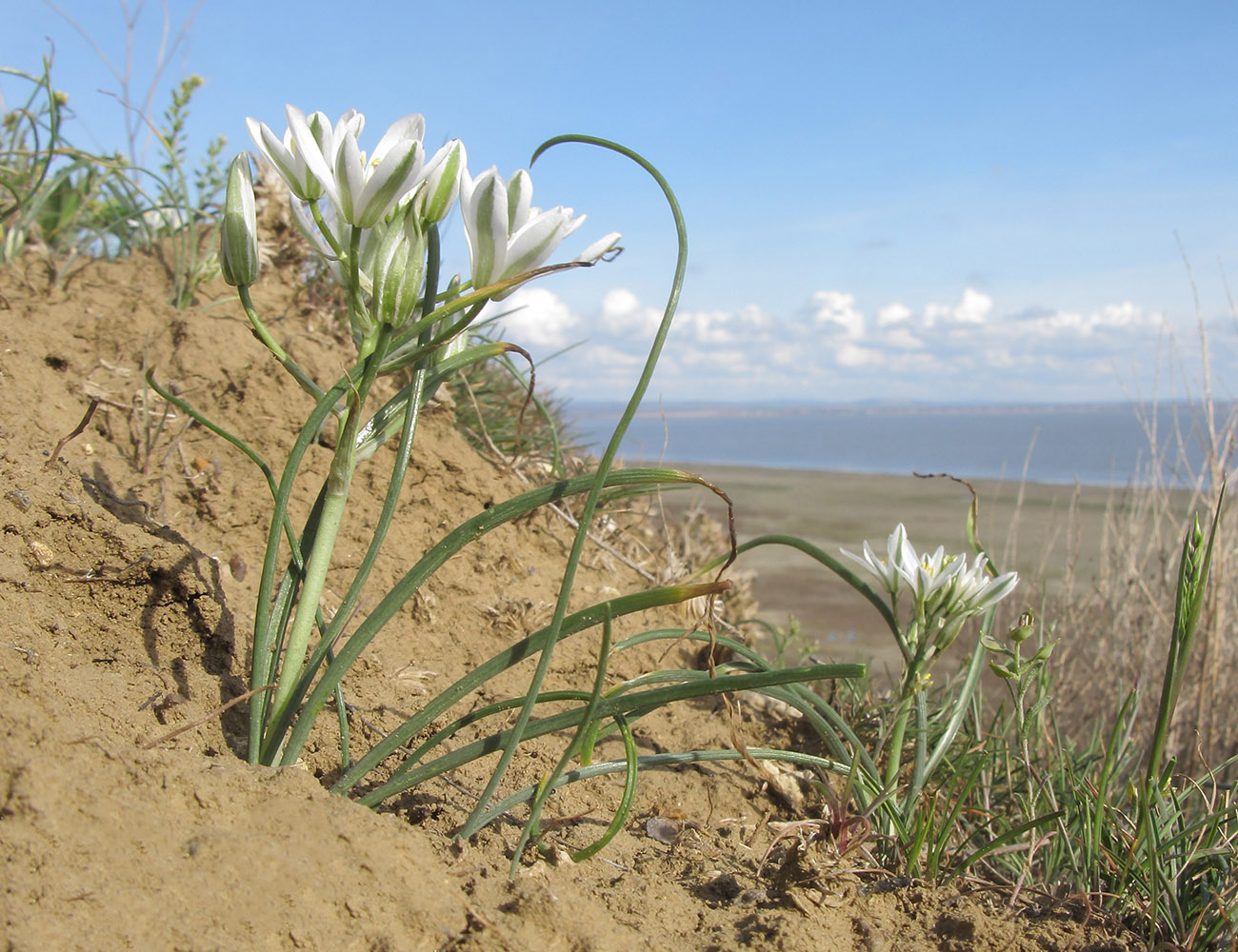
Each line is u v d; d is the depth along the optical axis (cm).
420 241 21
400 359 22
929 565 27
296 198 22
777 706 33
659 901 22
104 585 24
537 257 21
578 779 24
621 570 41
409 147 20
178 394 36
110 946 16
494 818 23
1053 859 27
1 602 23
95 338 37
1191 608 26
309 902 18
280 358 22
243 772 20
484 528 22
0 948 15
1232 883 24
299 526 33
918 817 27
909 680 27
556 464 44
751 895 23
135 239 49
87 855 17
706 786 29
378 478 36
